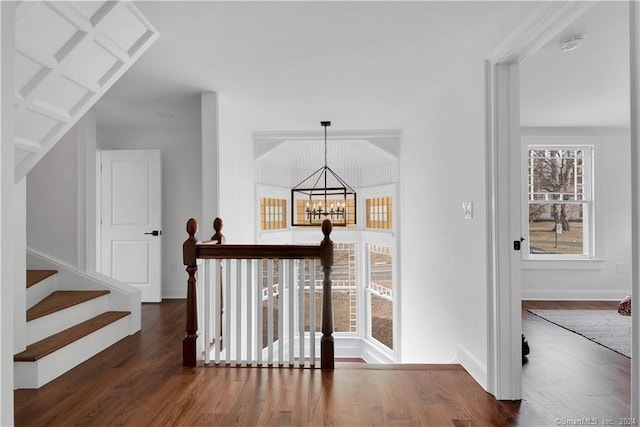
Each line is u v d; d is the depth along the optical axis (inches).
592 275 219.6
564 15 69.3
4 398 40.6
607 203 220.2
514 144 93.3
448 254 128.0
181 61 117.7
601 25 97.5
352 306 245.3
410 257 187.2
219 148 152.6
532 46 82.7
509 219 92.8
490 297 94.8
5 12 41.6
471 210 106.7
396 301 206.5
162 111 172.9
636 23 47.6
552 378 109.3
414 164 178.4
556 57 117.9
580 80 138.9
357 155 238.7
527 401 92.7
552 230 224.8
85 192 148.3
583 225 224.1
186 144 211.0
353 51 111.7
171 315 171.5
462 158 114.0
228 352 111.0
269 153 211.0
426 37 103.3
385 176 224.1
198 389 94.6
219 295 112.2
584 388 102.0
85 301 129.5
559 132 219.1
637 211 47.7
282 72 126.8
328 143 233.5
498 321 92.2
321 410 84.4
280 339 110.0
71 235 147.5
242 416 81.7
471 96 106.4
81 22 74.0
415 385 97.8
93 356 118.6
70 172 148.7
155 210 197.9
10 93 42.4
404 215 199.3
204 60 117.0
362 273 243.1
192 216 209.9
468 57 108.5
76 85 85.9
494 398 92.3
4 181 41.2
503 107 93.4
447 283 129.2
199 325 120.1
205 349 111.3
